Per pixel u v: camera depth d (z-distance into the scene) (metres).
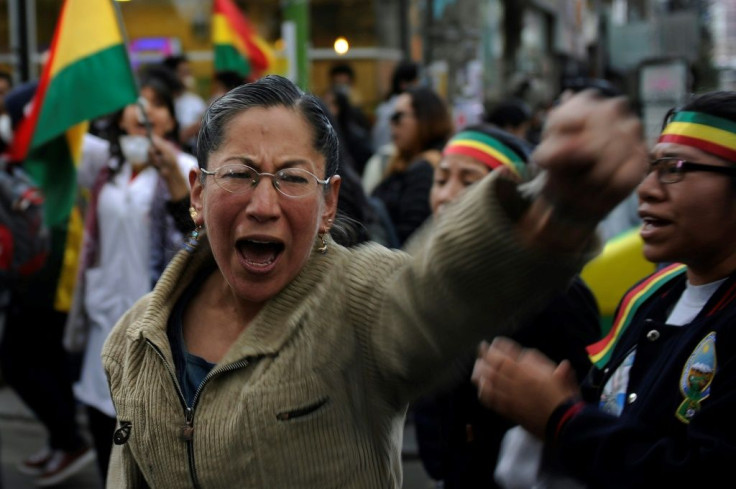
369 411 1.58
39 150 4.39
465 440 2.54
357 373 1.56
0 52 12.09
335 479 1.56
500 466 2.06
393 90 8.50
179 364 1.68
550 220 1.21
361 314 1.55
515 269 1.28
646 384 1.84
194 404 1.60
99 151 4.57
